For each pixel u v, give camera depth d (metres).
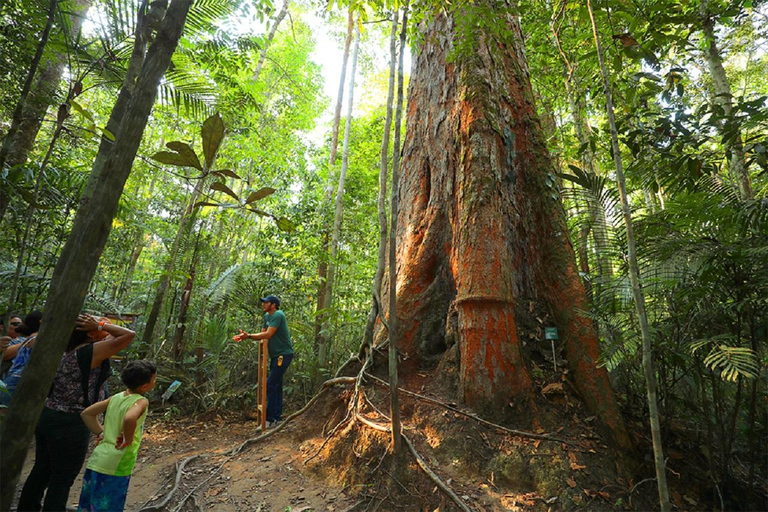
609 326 3.48
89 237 1.28
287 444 3.87
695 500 2.86
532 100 4.44
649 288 3.33
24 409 1.17
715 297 3.05
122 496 2.38
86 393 2.49
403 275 4.20
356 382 3.72
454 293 3.92
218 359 5.75
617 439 3.08
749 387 3.15
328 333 7.33
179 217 9.08
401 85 2.94
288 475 3.32
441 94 4.49
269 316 5.24
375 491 2.88
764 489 3.00
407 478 2.86
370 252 9.56
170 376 5.79
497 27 3.35
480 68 4.16
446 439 3.06
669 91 3.64
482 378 3.27
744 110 3.21
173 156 1.45
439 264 4.11
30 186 3.93
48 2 2.90
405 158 4.81
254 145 8.84
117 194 1.34
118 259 10.75
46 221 5.29
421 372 3.78
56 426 2.39
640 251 3.47
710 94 6.71
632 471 2.94
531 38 6.45
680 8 3.97
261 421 4.70
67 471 2.44
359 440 3.25
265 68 11.23
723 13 4.44
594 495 2.70
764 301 2.69
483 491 2.74
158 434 4.75
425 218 4.30
